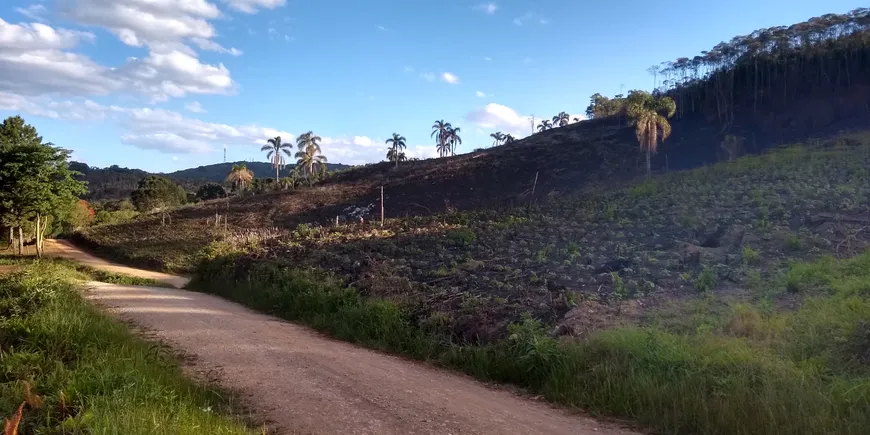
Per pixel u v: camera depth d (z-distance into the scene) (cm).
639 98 4959
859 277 980
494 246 1941
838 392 567
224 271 2112
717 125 6216
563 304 1036
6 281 1262
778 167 3055
